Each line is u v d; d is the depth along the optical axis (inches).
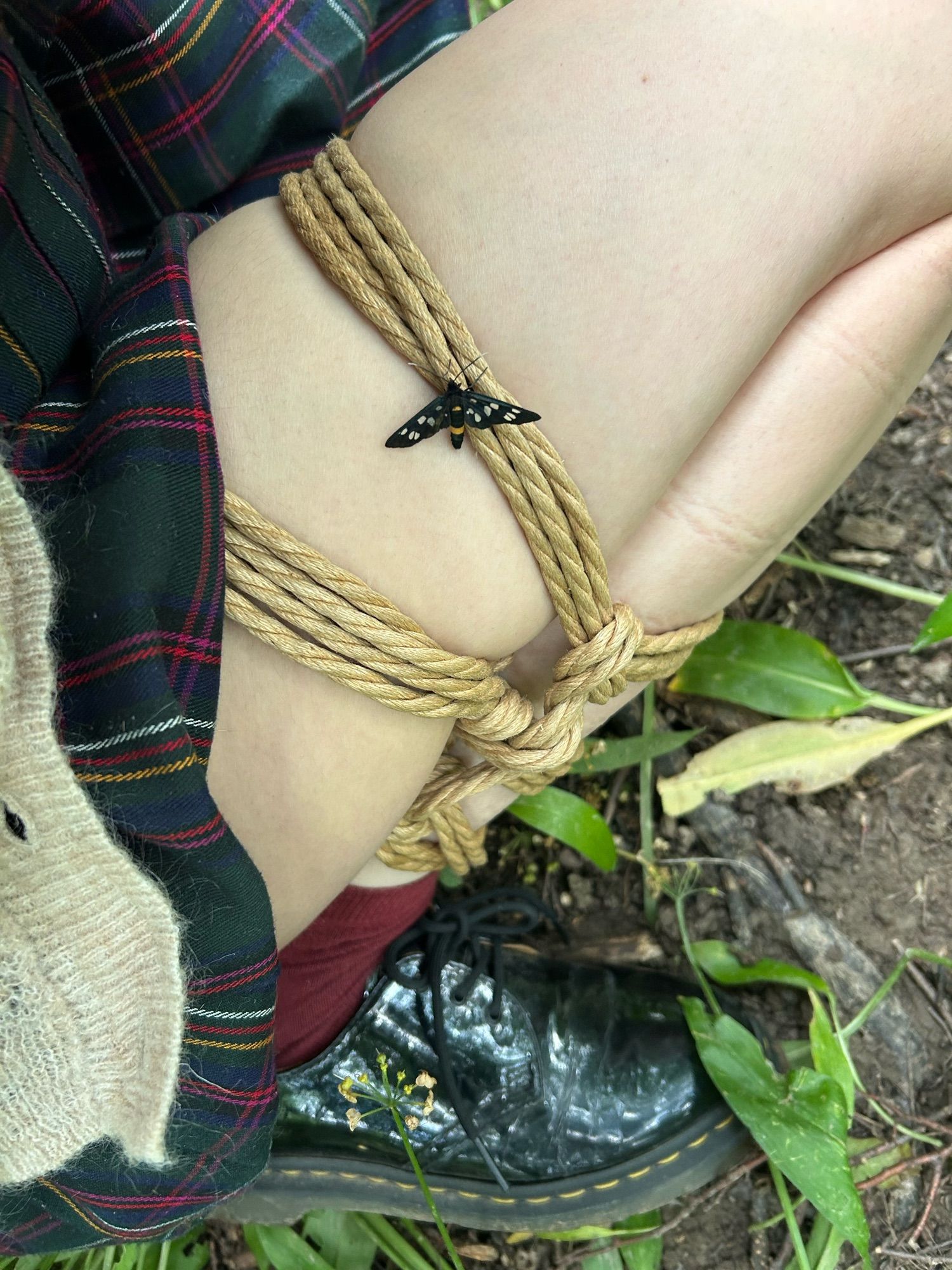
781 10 11.2
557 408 11.5
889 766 19.2
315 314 11.2
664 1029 17.6
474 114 11.4
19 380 10.4
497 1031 17.5
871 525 19.8
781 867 19.2
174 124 14.2
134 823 9.8
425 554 11.3
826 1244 17.3
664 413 11.8
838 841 19.2
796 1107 16.5
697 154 11.1
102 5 13.2
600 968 18.8
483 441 11.1
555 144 11.2
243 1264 18.6
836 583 20.2
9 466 10.0
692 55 11.2
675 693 20.2
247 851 11.6
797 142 11.3
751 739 19.3
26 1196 11.4
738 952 19.3
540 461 11.3
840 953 18.7
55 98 14.1
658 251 11.2
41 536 9.1
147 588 9.7
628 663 13.4
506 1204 16.9
